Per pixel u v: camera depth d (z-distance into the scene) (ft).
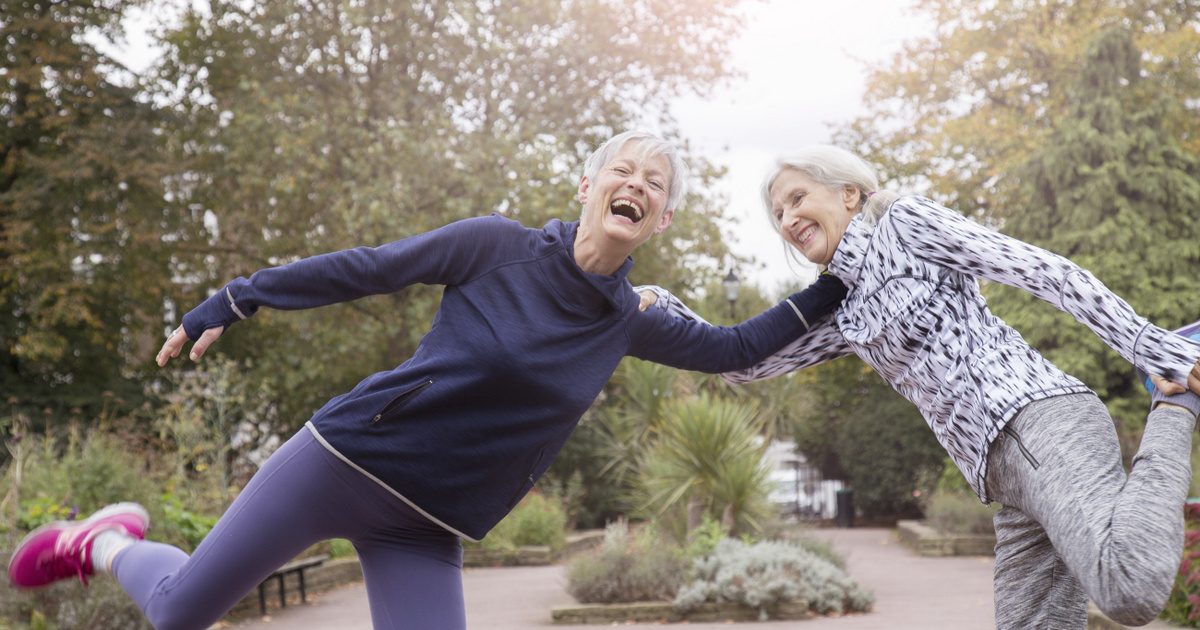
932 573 42.47
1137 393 58.29
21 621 24.30
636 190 9.29
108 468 32.83
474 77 62.34
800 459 101.76
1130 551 7.53
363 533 9.23
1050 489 8.32
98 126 62.39
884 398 84.48
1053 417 8.62
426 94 62.34
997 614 9.62
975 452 9.16
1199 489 31.91
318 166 57.16
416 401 8.89
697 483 41.37
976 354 9.19
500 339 8.95
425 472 8.95
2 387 63.67
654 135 9.60
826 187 10.43
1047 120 76.89
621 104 67.36
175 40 67.05
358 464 8.88
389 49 62.59
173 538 31.94
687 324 10.69
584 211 9.58
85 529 10.11
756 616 29.68
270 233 65.62
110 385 66.33
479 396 8.99
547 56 63.36
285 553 9.11
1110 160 61.41
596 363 9.49
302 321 62.80
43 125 62.44
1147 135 61.57
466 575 46.62
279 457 9.14
